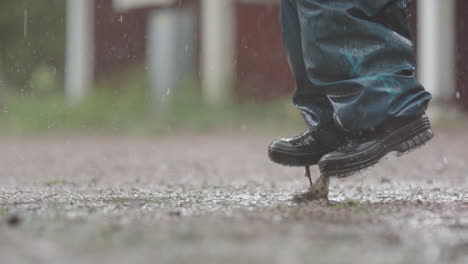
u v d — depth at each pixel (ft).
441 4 116.57
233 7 140.97
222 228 16.74
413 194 28.22
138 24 154.20
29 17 248.11
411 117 22.84
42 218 18.67
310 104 24.45
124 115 141.49
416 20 118.83
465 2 118.62
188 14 142.72
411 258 13.32
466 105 118.73
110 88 155.43
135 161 62.34
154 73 141.90
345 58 22.77
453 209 21.22
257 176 44.09
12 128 140.36
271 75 141.08
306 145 25.46
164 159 64.95
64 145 93.04
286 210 20.68
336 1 22.80
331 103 23.30
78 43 168.66
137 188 32.94
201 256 13.28
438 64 116.37
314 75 23.38
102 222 17.87
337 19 22.72
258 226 17.15
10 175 45.37
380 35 22.72
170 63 140.36
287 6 24.53
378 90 22.50
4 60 244.83
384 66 22.88
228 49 141.08
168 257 13.16
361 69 22.74
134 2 148.87
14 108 150.92
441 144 82.53
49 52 248.11
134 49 155.33
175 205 22.91
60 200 25.31
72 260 12.89
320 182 24.79
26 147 88.74
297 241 14.98
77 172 48.85
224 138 108.06
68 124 142.20
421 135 23.08
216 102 139.44
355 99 22.62
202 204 23.38
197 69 143.13
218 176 44.50
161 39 141.18
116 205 22.94
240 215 19.39
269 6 141.49
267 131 123.44
